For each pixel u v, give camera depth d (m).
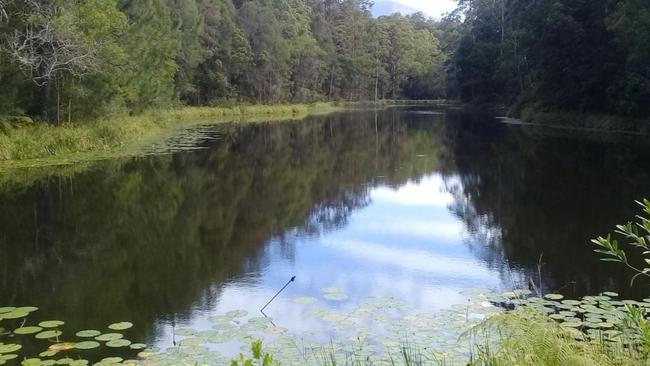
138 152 21.03
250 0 61.84
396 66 87.88
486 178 16.47
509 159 20.34
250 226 11.00
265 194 14.36
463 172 17.73
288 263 8.59
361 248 9.44
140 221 11.26
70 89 21.45
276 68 61.34
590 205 12.22
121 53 22.41
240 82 58.28
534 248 9.20
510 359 3.72
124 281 7.70
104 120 24.34
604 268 8.06
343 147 25.28
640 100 27.83
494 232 10.34
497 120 40.66
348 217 11.80
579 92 32.41
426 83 89.44
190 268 8.30
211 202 13.23
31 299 6.96
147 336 5.78
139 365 5.01
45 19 18.81
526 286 7.38
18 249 9.24
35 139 18.89
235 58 54.53
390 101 84.94
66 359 5.06
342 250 9.31
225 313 6.47
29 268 8.27
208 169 18.27
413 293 7.18
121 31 24.45
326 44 74.56
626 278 7.58
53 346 5.37
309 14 75.31
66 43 19.47
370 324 6.00
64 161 17.91
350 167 19.28
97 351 5.40
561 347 3.58
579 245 9.30
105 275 7.95
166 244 9.63
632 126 28.25
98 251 9.18
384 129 35.31
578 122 32.19
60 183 14.83
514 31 40.78
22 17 19.34
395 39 87.88
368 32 86.00
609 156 19.70
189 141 26.22
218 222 11.27
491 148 23.92
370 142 27.45
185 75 46.75
